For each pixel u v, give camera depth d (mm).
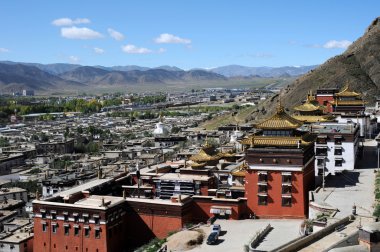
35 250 117000
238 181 123812
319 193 110625
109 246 110000
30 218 162125
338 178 125625
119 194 134625
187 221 113000
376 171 130625
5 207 178875
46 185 182000
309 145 113188
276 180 109938
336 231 77562
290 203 109125
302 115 170000
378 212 90125
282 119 113875
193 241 98000
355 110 185000
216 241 97188
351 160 134500
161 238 111562
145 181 131875
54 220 114812
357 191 111375
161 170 138250
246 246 86750
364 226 66000
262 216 111000
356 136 142375
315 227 87562
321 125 146875
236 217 111125
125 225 116312
